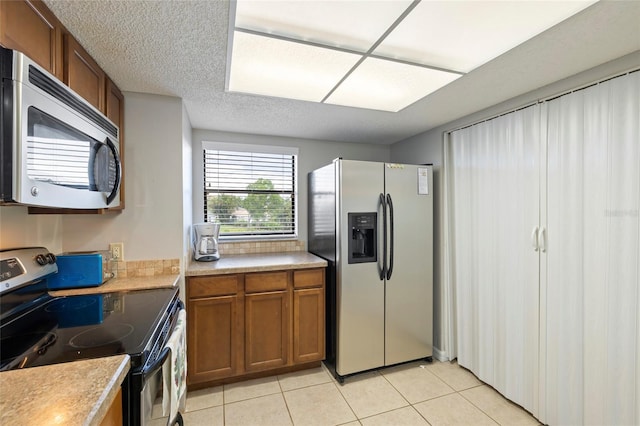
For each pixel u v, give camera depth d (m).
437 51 1.42
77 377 0.75
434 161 2.73
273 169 3.05
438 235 2.68
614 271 1.53
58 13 1.12
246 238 2.96
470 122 2.36
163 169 1.97
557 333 1.78
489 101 2.07
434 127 2.71
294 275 2.35
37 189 0.90
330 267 2.45
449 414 1.94
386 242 2.41
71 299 1.50
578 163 1.68
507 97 2.00
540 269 1.88
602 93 1.57
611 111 1.53
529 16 1.15
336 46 1.37
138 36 1.29
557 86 1.76
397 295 2.46
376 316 2.40
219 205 2.88
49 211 1.50
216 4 1.08
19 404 0.63
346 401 2.05
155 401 1.02
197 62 1.52
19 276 1.25
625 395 1.49
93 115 1.28
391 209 2.42
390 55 1.46
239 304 2.20
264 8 1.11
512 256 2.05
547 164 1.83
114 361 0.85
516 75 1.67
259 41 1.33
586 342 1.64
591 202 1.62
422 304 2.55
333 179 2.39
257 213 3.00
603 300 1.57
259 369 2.26
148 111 1.94
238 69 1.60
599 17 1.16
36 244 1.55
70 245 1.83
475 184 2.35
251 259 2.55
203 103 2.09
